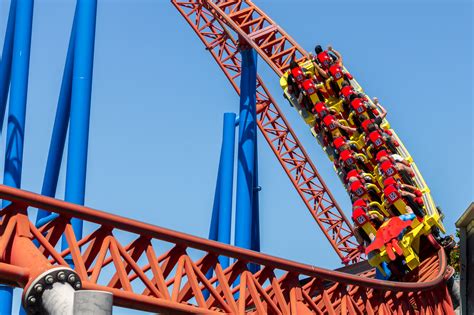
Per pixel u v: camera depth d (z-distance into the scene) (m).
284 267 18.77
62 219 15.57
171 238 16.73
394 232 27.86
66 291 13.87
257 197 33.88
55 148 24.61
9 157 21.53
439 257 27.14
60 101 24.83
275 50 36.53
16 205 14.96
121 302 15.84
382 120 32.69
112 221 15.84
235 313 17.52
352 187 30.31
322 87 33.59
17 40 22.19
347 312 21.28
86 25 22.64
